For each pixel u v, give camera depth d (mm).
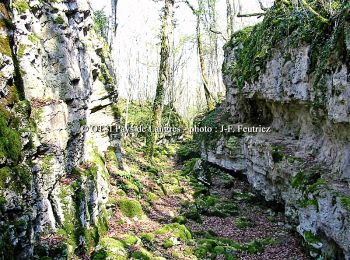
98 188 10664
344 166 9109
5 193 5539
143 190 15062
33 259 6477
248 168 16500
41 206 7410
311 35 10922
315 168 10406
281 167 12023
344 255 7973
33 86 8438
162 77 20312
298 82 11578
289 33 12430
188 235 11219
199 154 23781
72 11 11422
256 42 16312
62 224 8023
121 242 9344
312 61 10633
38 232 7234
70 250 7652
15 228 5582
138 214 12172
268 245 10930
